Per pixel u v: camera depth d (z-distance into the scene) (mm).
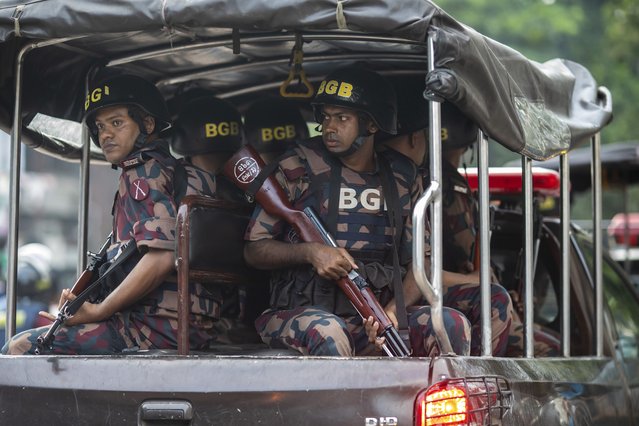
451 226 19219
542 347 19875
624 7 87375
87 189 19484
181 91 20531
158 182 15891
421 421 13031
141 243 15328
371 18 13844
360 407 13172
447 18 14039
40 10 15031
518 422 14602
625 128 85688
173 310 15734
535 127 16438
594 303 19125
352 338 15242
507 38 79375
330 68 19672
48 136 18953
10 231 16547
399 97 19141
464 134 19719
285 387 13297
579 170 31328
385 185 16109
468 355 15000
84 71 18609
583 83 19797
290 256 15445
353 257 15805
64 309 15344
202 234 15578
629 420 19750
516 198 22281
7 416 14195
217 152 18906
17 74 16438
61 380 13969
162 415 13516
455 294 17625
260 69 19812
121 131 16453
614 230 39281
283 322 15375
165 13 14383
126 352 15305
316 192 15930
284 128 20203
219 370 13492
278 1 13969
